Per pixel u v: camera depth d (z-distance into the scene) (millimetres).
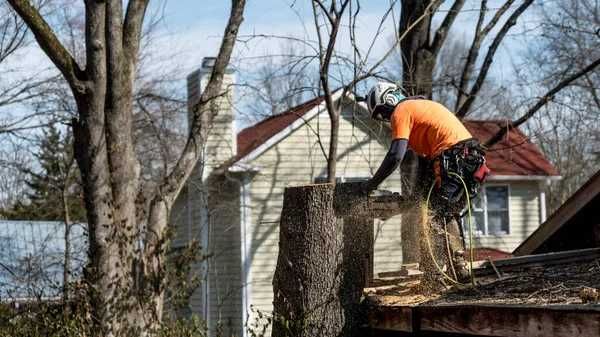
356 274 7836
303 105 21547
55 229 20906
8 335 10742
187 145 11883
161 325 10133
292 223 7930
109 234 10906
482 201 25859
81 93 11062
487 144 17906
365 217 7914
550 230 9516
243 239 21625
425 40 16188
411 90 15742
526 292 6828
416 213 7953
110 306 10328
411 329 7227
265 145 21938
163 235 11078
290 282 7891
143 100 21625
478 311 6484
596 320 5359
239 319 21656
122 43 11234
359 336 7836
